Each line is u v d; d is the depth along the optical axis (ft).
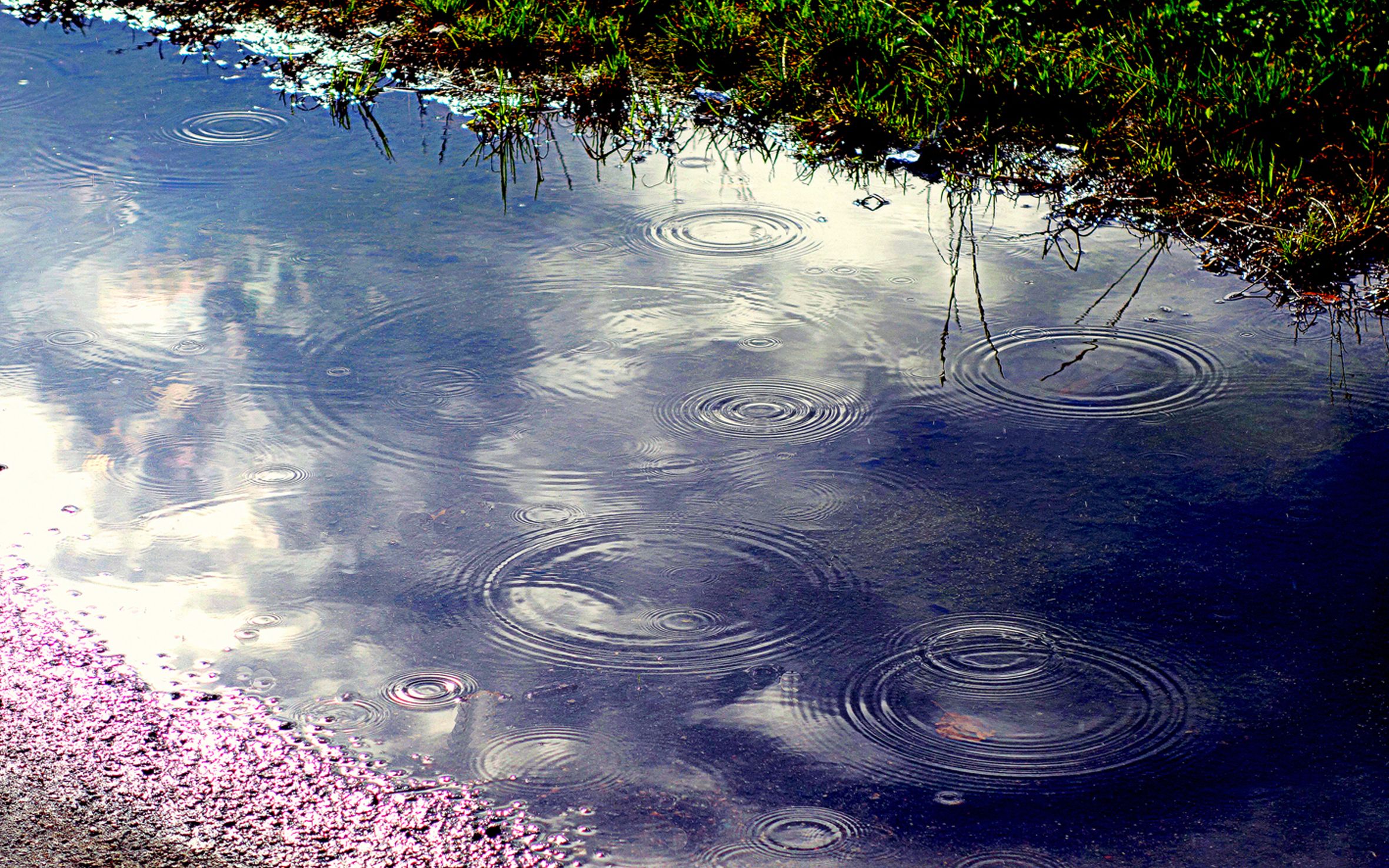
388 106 17.06
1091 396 13.15
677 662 11.71
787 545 12.25
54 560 12.12
